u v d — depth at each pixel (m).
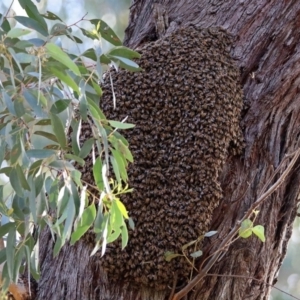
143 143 2.67
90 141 2.43
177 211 2.62
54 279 2.67
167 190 2.63
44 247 2.73
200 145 2.65
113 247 2.61
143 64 2.72
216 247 2.64
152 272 2.60
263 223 2.72
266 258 2.71
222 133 2.67
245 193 2.70
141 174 2.64
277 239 2.77
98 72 2.42
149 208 2.62
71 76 2.42
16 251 2.43
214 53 2.75
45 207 2.42
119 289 2.62
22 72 2.33
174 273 2.60
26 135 2.43
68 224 2.38
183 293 2.58
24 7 2.43
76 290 2.64
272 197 2.75
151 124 2.68
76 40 2.50
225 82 2.72
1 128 2.39
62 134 2.39
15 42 2.36
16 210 2.41
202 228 2.62
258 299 2.69
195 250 2.60
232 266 2.66
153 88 2.70
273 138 2.77
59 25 2.45
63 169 2.40
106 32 2.51
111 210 2.43
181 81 2.70
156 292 2.62
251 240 2.69
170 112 2.68
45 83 2.41
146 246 2.61
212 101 2.68
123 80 2.71
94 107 2.43
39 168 2.40
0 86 2.37
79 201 2.39
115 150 2.46
